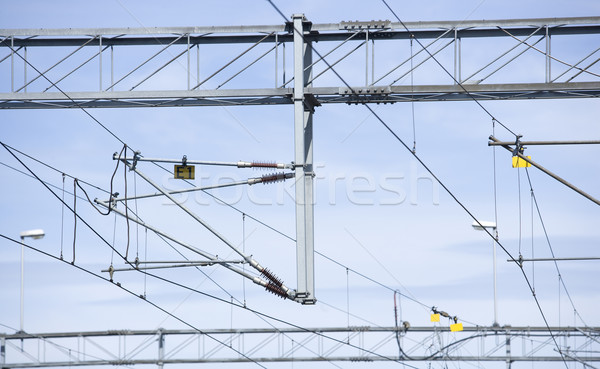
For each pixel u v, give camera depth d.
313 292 59.22
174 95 61.06
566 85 60.22
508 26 60.44
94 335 91.94
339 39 61.44
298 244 57.41
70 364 91.56
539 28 60.38
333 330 91.25
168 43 62.28
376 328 91.12
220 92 60.69
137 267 58.44
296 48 58.78
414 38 61.41
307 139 60.62
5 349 91.25
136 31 61.44
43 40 62.66
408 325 91.50
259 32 60.62
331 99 61.25
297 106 58.19
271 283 58.16
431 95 61.41
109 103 62.31
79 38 62.66
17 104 62.06
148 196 57.38
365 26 60.38
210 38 61.88
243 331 91.50
